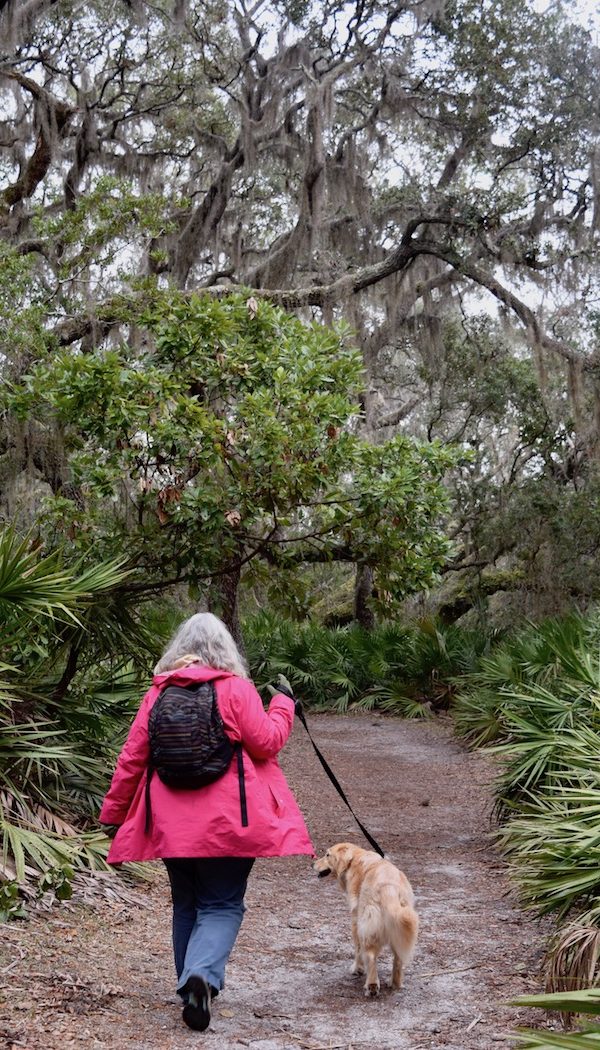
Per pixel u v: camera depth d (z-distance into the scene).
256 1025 3.66
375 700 17.64
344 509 8.76
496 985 4.22
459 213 17.88
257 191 21.77
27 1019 3.37
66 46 18.88
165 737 3.48
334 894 6.15
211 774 3.46
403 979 4.31
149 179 19.47
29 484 12.75
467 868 6.84
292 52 18.30
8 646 6.03
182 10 17.06
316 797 9.95
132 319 12.85
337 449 8.41
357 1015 3.84
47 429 12.73
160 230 13.51
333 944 4.96
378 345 19.75
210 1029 3.56
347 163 19.62
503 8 17.28
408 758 12.66
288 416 8.36
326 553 10.31
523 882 4.89
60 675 6.65
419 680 17.36
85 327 15.31
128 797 3.63
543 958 4.39
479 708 13.00
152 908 5.23
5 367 12.43
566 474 22.06
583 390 19.31
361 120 20.67
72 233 12.98
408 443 9.05
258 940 4.98
